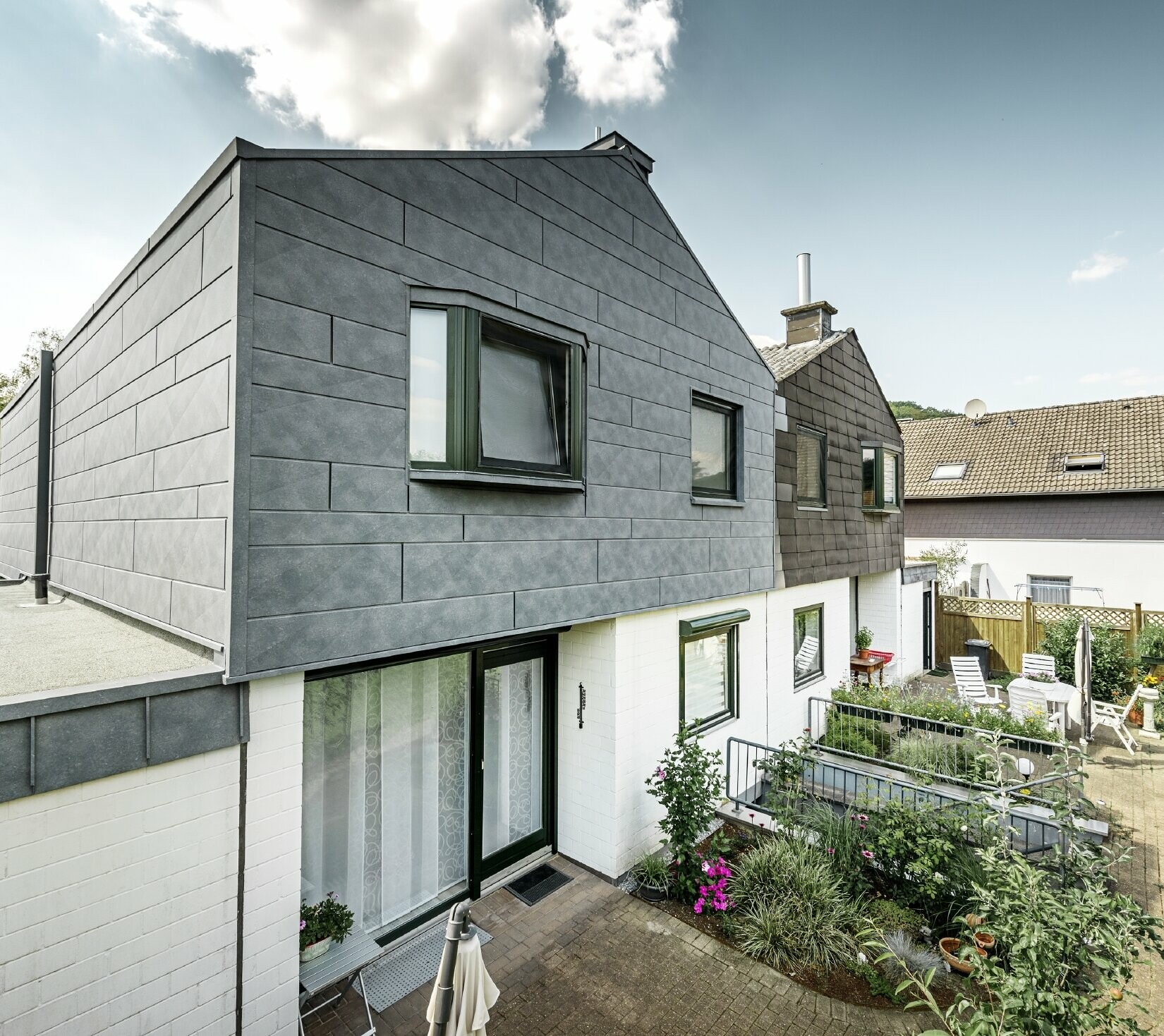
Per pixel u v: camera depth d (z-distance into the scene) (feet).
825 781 24.43
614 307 17.34
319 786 12.98
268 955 10.16
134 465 14.11
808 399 30.09
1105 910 10.56
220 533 9.76
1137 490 51.52
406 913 14.65
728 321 23.13
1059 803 15.90
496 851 17.06
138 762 8.59
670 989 12.97
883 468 37.88
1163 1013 12.75
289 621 10.09
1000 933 11.42
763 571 25.22
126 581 14.61
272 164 9.97
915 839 15.93
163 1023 8.98
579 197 16.20
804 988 13.07
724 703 23.99
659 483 19.12
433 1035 7.15
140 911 8.78
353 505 11.02
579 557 16.01
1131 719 34.42
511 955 14.01
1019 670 44.47
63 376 22.40
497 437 13.83
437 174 12.58
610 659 17.56
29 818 7.77
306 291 10.37
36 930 7.85
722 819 20.33
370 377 11.32
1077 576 53.72
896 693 32.86
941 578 56.70
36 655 10.50
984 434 66.03
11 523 32.12
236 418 9.43
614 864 17.28
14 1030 7.68
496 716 17.03
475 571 13.25
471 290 13.04
